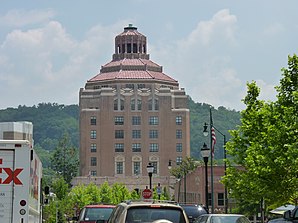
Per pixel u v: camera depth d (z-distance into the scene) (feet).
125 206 59.82
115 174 606.14
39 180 92.73
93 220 89.76
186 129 616.80
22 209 67.15
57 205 352.08
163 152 612.70
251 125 128.26
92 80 638.12
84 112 611.47
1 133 157.17
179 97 627.87
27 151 67.77
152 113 615.57
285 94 118.21
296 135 107.34
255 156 114.73
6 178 67.21
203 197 280.10
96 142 608.60
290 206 146.41
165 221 56.13
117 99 613.11
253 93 134.62
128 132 611.47
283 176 111.45
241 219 77.10
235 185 133.59
